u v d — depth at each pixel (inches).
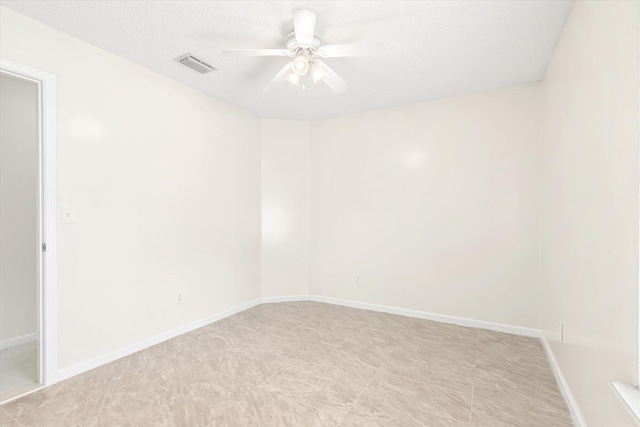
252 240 162.1
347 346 113.0
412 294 147.4
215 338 120.0
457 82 124.1
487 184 132.0
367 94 136.6
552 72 100.4
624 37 47.3
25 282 118.7
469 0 76.8
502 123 129.4
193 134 129.9
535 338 121.2
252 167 162.6
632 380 44.5
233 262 150.1
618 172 49.6
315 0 76.9
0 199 113.6
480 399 80.7
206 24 87.0
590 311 62.6
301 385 86.8
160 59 106.2
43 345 85.0
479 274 133.0
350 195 164.1
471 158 135.0
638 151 43.1
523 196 125.3
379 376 91.9
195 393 82.4
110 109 100.7
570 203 78.1
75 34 90.8
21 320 117.4
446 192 140.0
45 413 73.7
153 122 114.2
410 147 148.3
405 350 109.8
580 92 69.4
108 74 100.3
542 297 118.4
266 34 92.1
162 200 117.2
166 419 71.8
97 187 97.0
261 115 165.5
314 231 174.4
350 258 163.8
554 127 97.5
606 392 53.9
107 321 99.7
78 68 92.7
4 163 114.7
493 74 117.0
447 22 85.6
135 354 105.5
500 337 122.2
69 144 90.0
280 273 172.1
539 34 90.6
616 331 50.1
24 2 77.1
